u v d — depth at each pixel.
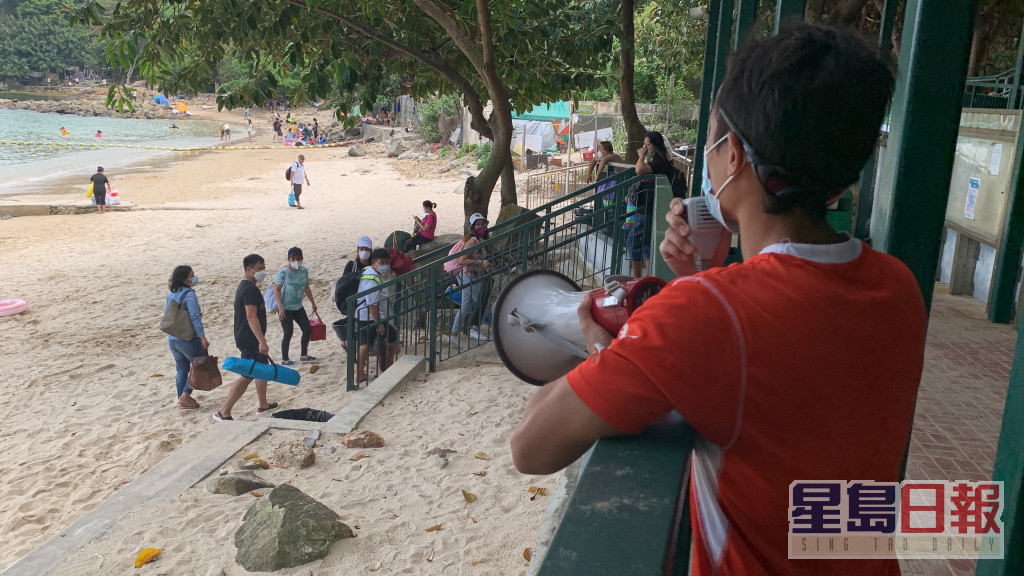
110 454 7.69
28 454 7.66
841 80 0.88
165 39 12.11
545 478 5.89
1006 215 6.39
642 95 29.38
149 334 11.92
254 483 5.95
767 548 0.96
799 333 0.84
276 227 21.36
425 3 11.59
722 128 0.98
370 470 6.20
